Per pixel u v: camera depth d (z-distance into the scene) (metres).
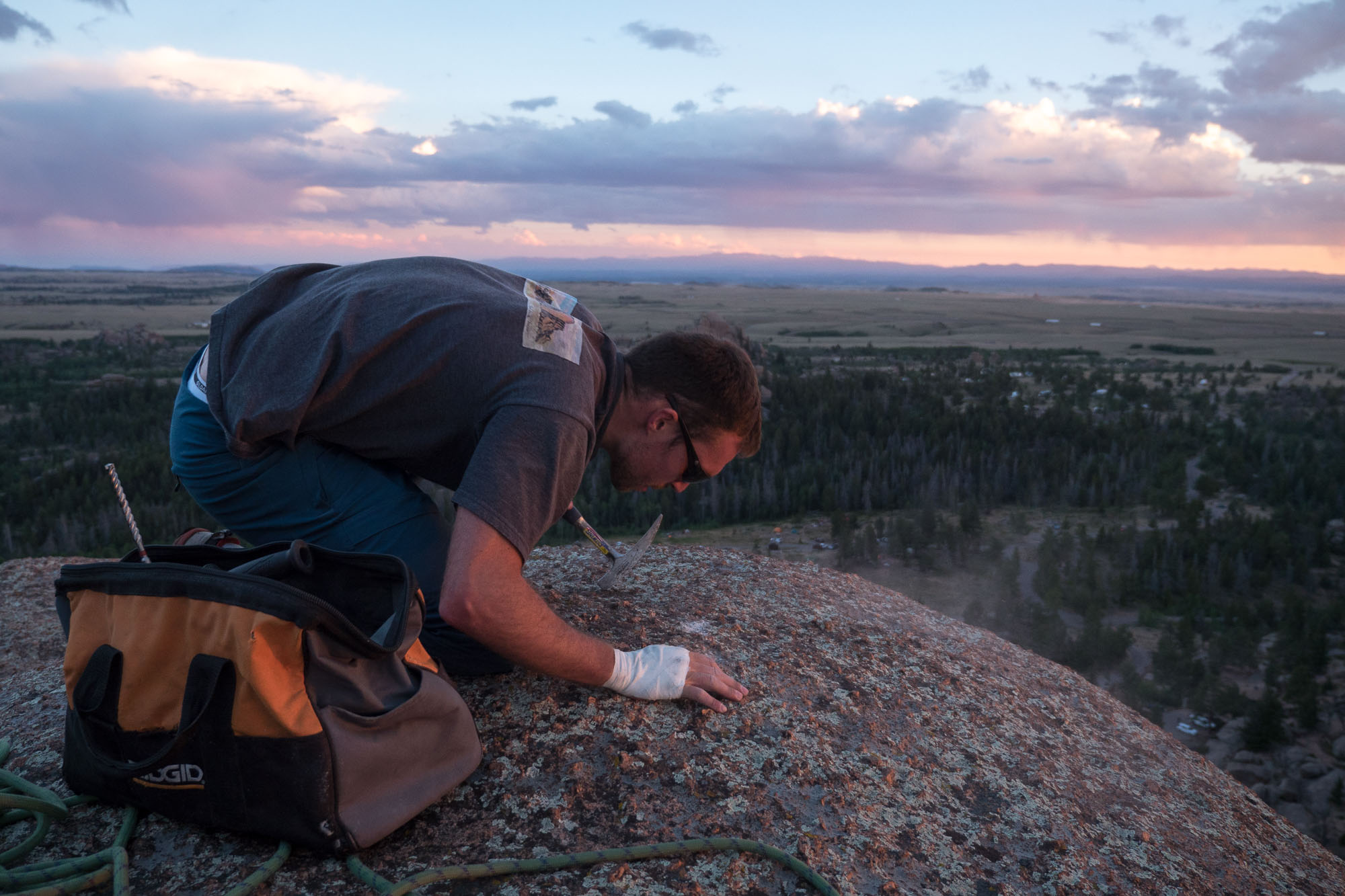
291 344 1.93
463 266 2.14
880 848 1.89
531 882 1.67
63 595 1.76
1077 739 2.73
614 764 2.02
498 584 1.68
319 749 1.55
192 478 2.15
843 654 2.79
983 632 3.55
